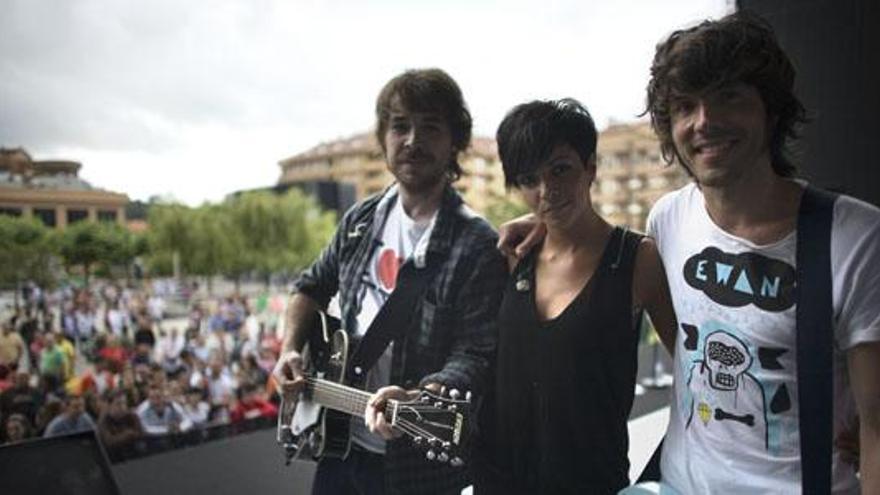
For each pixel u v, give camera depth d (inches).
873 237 35.5
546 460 49.1
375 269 64.6
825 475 37.2
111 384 175.2
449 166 62.2
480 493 54.3
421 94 59.6
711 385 41.4
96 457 92.3
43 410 163.6
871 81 81.4
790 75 39.3
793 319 37.8
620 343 47.3
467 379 53.5
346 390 62.5
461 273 57.4
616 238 48.1
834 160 84.3
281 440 72.4
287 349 69.1
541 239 52.0
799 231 37.9
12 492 83.4
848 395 38.7
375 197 69.2
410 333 59.7
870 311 35.3
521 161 49.3
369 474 63.1
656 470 48.7
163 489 145.9
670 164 44.1
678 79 38.8
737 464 40.5
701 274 41.8
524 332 49.7
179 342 195.5
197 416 182.7
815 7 83.8
